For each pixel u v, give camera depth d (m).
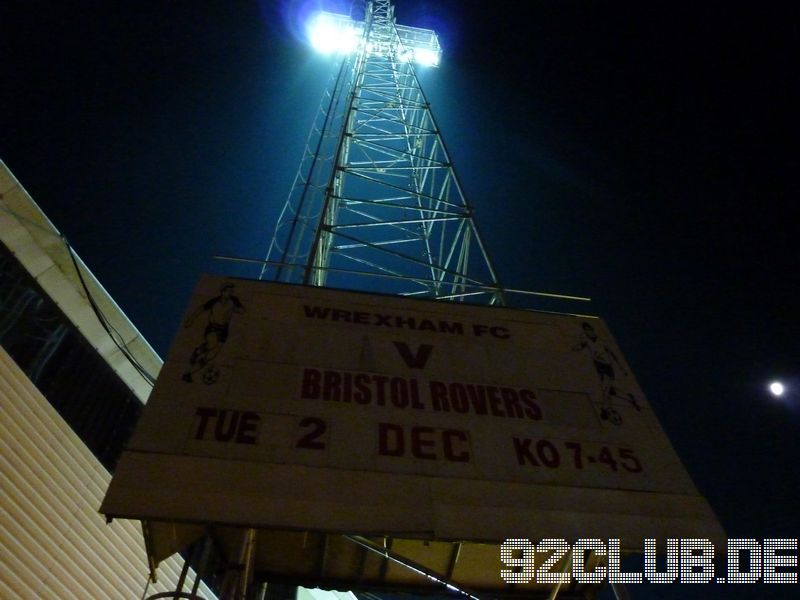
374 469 5.02
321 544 6.86
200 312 6.45
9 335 9.39
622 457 5.79
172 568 11.19
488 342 6.89
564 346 7.08
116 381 11.47
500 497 5.06
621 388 6.67
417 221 10.56
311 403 5.54
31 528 8.60
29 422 9.23
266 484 4.66
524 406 6.11
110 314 11.27
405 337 6.68
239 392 5.49
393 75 17.67
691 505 5.46
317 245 8.16
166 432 4.95
